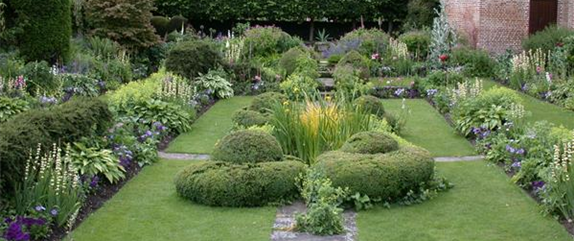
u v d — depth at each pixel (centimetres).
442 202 692
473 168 832
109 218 635
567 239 579
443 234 597
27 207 584
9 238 530
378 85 1521
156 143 952
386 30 2650
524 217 640
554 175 643
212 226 615
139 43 1795
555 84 1376
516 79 1493
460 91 1191
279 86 1459
